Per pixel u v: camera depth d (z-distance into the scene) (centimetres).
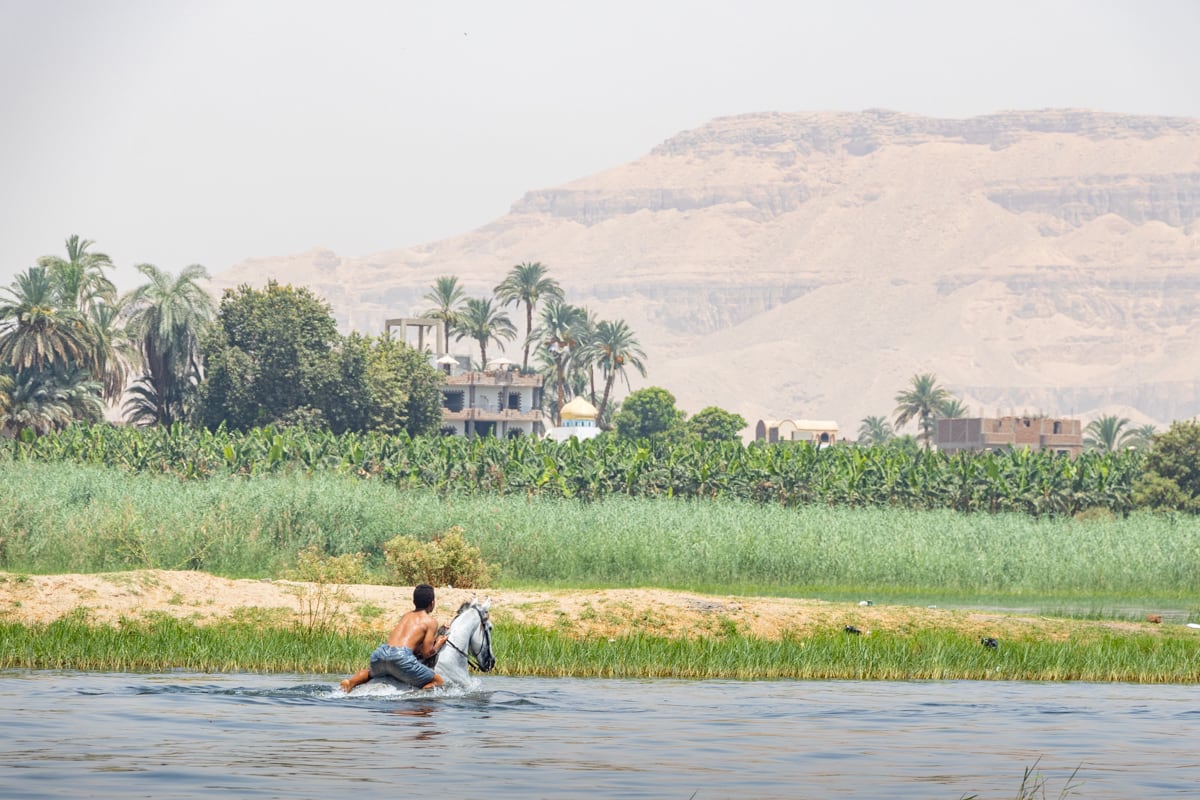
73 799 2797
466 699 4538
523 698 4616
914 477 19662
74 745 3462
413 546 9075
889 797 2998
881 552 12481
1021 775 3306
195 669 5369
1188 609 10338
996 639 6744
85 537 10919
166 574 7294
